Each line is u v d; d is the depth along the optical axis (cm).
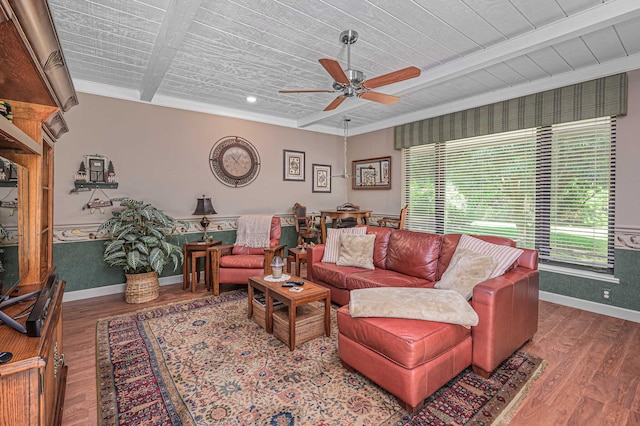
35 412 94
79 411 173
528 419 167
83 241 364
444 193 468
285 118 532
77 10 222
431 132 470
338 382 201
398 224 527
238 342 254
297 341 249
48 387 127
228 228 479
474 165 430
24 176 167
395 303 199
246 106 461
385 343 179
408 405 171
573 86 329
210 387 196
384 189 557
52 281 167
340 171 622
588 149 328
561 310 327
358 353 199
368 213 526
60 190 348
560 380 202
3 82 141
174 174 425
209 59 304
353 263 346
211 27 247
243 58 301
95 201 369
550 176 357
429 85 338
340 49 282
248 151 495
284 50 284
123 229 345
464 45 274
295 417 169
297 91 277
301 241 515
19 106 166
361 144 596
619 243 307
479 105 408
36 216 174
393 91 361
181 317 307
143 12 225
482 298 202
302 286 271
